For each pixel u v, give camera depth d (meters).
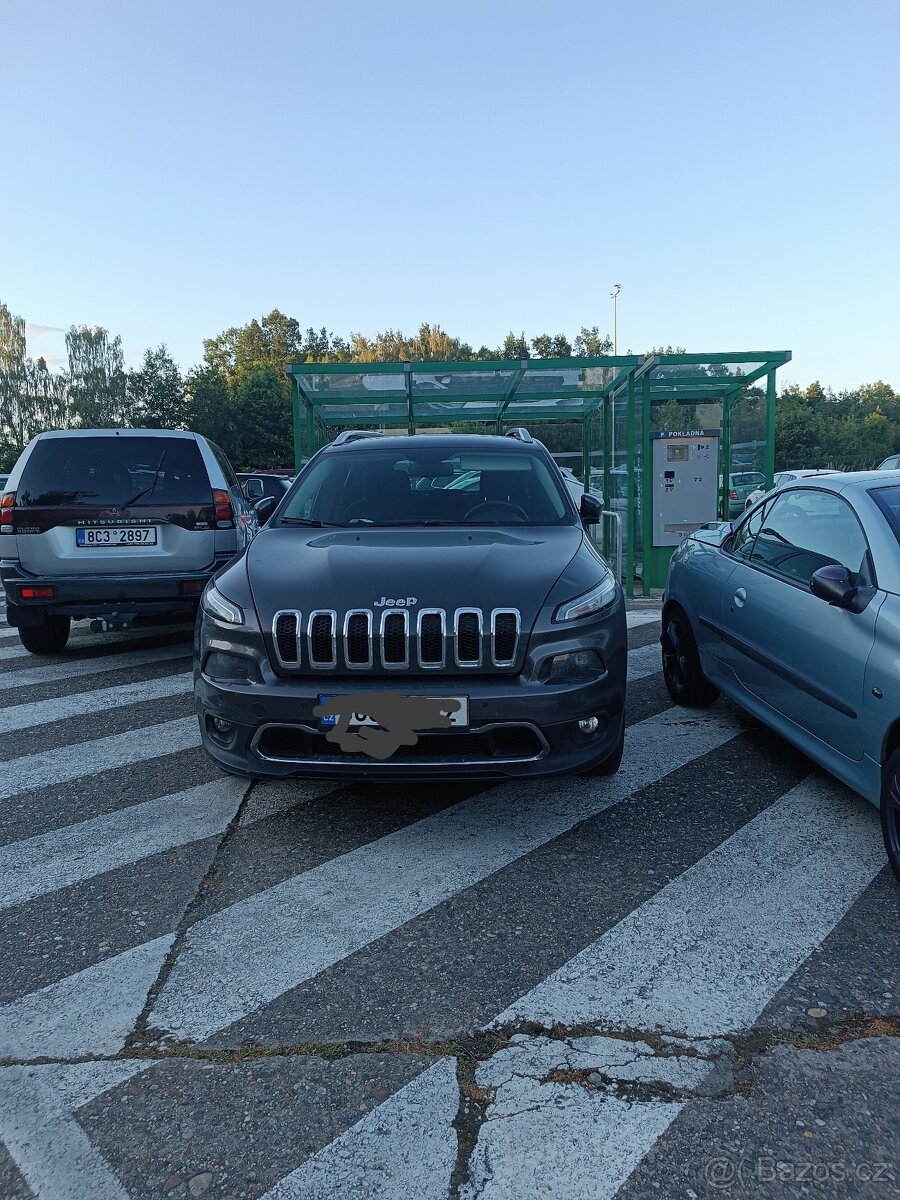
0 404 70.56
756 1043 2.35
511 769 3.35
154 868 3.45
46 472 6.64
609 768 4.13
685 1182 1.91
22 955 2.84
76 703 5.93
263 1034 2.42
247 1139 2.05
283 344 118.00
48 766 4.66
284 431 60.44
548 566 3.73
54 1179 1.94
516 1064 2.29
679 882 3.26
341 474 5.02
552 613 3.43
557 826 3.77
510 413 13.62
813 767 4.44
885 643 3.23
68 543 6.64
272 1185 1.92
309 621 3.37
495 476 4.96
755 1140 2.02
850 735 3.48
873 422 67.44
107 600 6.62
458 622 3.32
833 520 3.99
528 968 2.72
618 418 11.36
